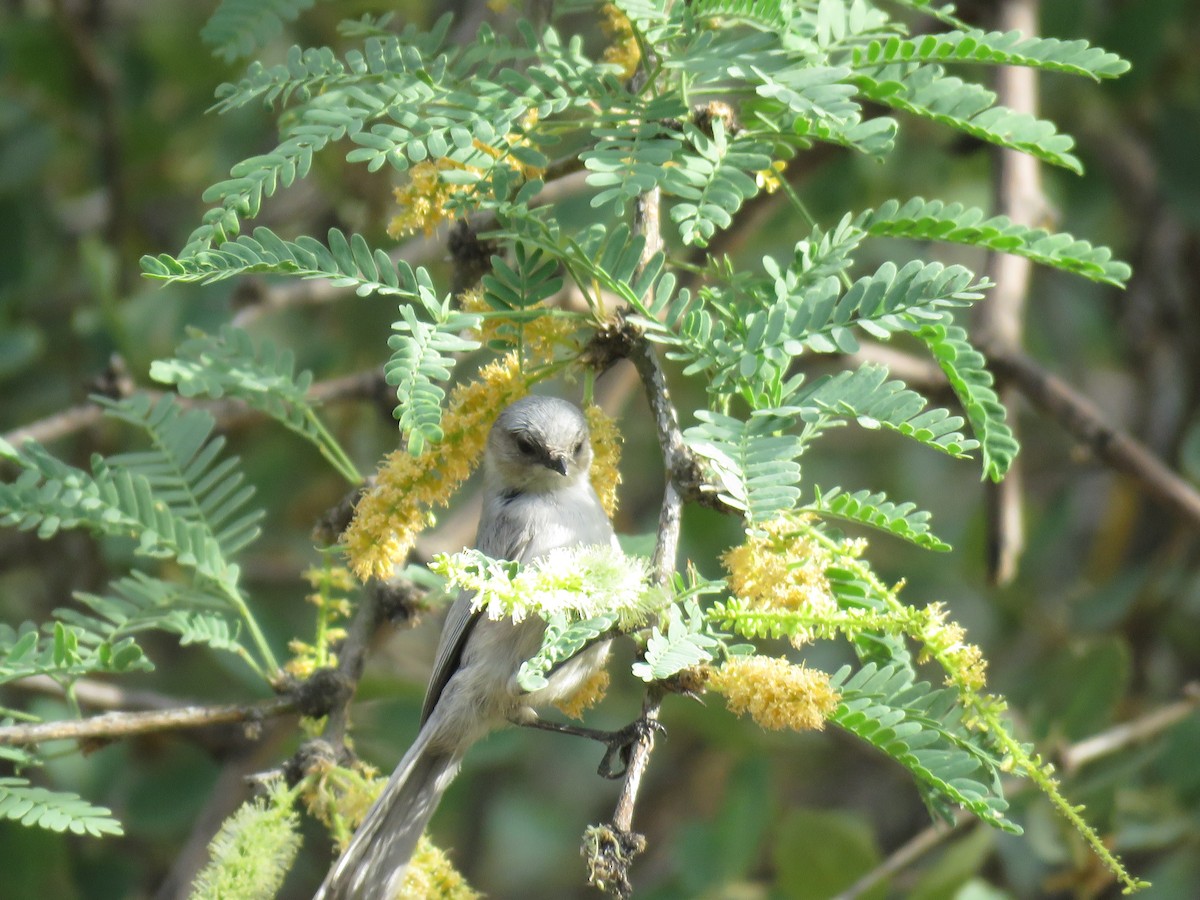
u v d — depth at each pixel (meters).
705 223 6.03
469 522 12.02
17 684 10.37
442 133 6.41
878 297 6.11
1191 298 15.83
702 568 14.03
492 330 7.21
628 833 5.94
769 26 6.59
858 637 6.77
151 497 8.22
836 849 11.80
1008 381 11.55
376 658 13.29
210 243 6.19
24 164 14.55
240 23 8.57
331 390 11.49
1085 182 14.96
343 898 7.57
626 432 16.50
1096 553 15.33
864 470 16.73
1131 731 11.30
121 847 14.57
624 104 6.70
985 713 6.15
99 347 13.43
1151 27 13.46
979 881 11.19
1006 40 6.40
